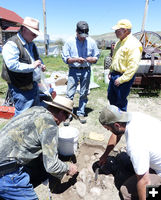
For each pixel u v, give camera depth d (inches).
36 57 122.3
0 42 541.0
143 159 66.7
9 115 159.8
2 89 235.3
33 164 78.0
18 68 100.6
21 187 65.8
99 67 443.8
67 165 71.3
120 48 131.2
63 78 251.0
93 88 257.3
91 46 147.1
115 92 145.0
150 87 236.1
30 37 104.0
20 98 113.3
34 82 118.0
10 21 697.0
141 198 71.7
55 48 745.0
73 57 147.1
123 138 138.7
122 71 134.0
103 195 89.3
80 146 124.7
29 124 62.5
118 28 125.0
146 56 247.3
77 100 213.9
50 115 66.1
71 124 158.4
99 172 101.7
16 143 61.8
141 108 197.5
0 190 63.9
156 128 71.2
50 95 141.9
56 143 63.1
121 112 75.0
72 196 88.4
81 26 133.1
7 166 61.6
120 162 104.7
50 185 93.4
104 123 74.9
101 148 122.9
